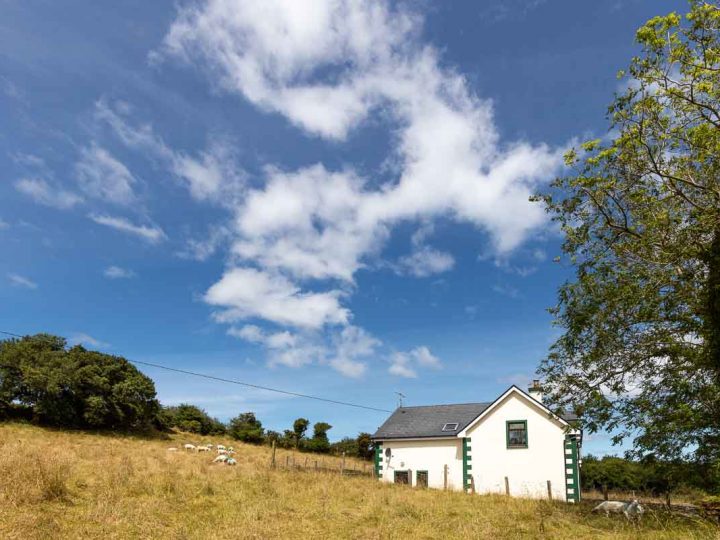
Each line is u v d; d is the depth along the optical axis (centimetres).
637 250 1641
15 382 4266
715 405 1464
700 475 1508
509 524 1307
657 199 1611
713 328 1432
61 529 911
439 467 2831
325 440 5869
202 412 6212
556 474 2552
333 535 1095
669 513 1527
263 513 1231
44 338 4981
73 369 4569
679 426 1483
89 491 1277
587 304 1741
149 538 933
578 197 1744
